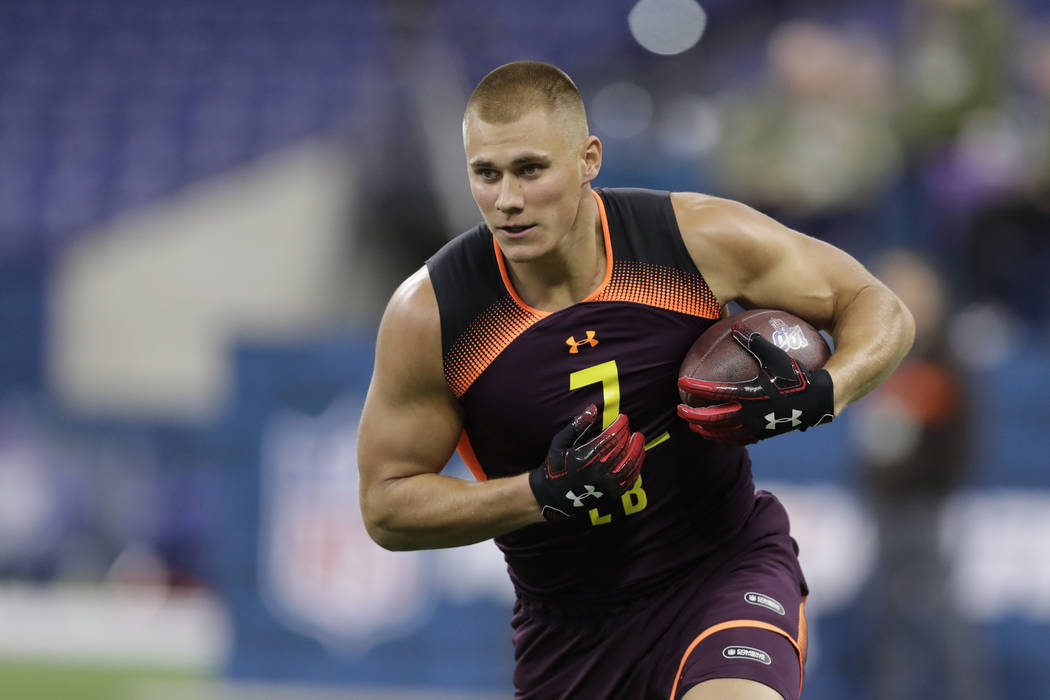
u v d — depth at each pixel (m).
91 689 31.22
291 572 29.92
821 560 27.70
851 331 13.43
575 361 13.40
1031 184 33.19
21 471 40.78
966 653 27.09
